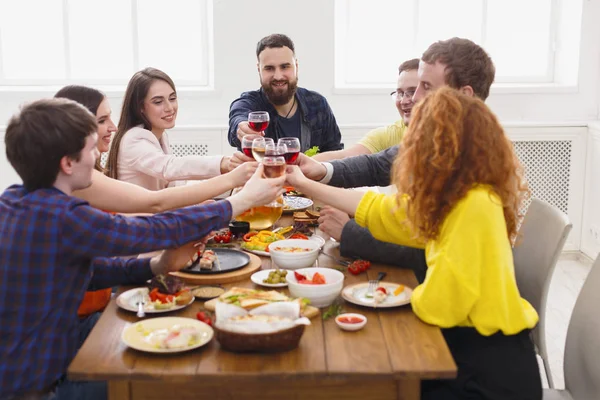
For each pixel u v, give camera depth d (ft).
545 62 17.33
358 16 17.12
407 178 6.22
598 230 15.75
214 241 8.19
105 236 6.05
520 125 16.12
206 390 5.57
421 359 5.48
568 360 7.32
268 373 5.29
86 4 16.88
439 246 6.17
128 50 17.11
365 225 7.03
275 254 7.20
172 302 6.39
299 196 10.53
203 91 16.49
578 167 16.29
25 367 6.01
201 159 9.51
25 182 6.17
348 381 5.57
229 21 16.21
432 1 17.03
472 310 6.12
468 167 6.07
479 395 6.16
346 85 17.24
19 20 16.88
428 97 6.34
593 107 16.79
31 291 6.00
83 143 6.15
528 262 8.29
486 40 17.21
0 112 16.70
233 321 5.67
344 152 11.30
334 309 6.29
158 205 8.07
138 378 5.29
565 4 16.87
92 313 7.74
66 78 17.11
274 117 12.48
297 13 16.24
